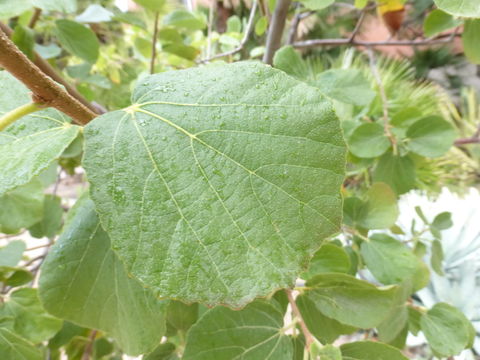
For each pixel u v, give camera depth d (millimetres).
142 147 100
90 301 153
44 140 108
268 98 106
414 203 442
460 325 223
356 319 178
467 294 418
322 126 105
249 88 107
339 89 250
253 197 100
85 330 251
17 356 193
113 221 94
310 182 102
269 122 104
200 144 101
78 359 258
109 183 96
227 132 102
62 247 154
